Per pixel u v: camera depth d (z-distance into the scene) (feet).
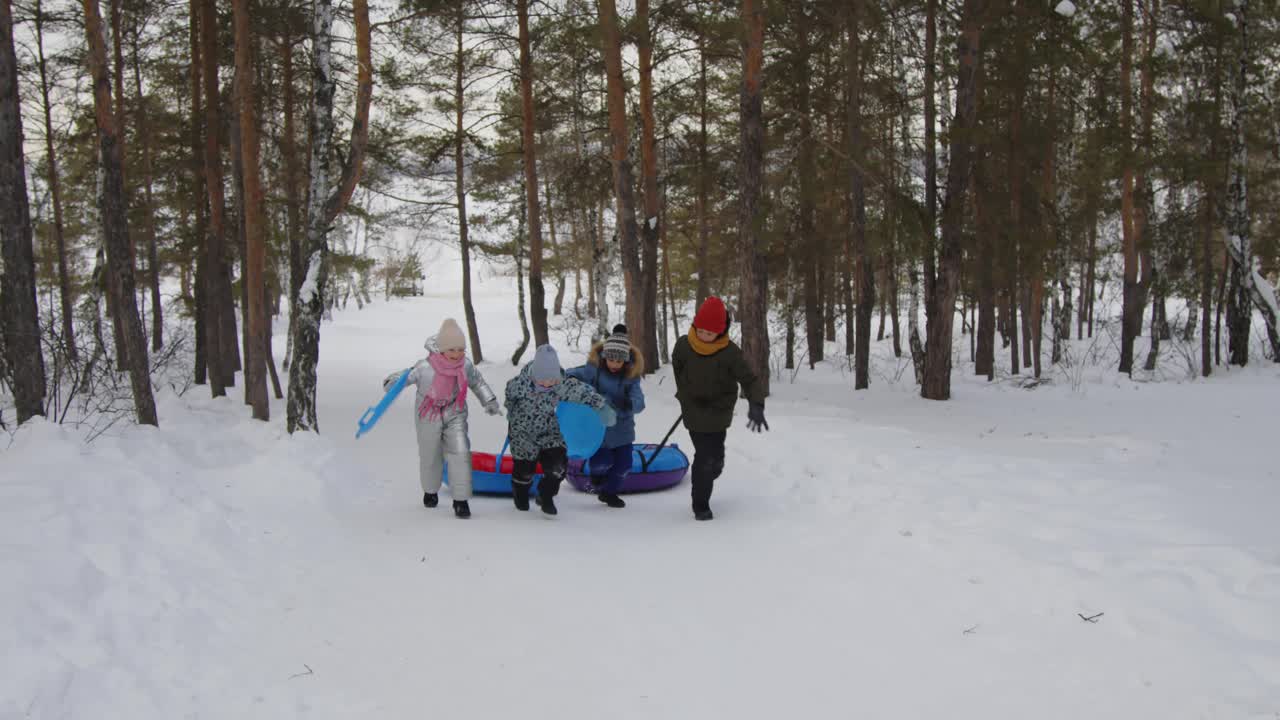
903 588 14.37
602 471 22.54
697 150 67.00
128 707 10.00
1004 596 13.50
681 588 14.98
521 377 21.29
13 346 24.85
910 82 62.08
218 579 14.37
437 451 21.31
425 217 77.00
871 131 49.16
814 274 74.18
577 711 10.34
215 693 10.59
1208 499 19.03
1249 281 59.88
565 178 67.36
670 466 24.90
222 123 53.21
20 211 24.85
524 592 14.83
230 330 63.10
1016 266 48.98
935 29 49.16
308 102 53.98
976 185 46.34
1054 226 48.73
